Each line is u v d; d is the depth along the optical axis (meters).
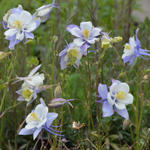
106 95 0.85
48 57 1.00
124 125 0.94
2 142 1.05
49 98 1.00
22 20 0.92
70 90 1.13
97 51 0.98
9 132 1.10
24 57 1.07
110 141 1.05
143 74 0.91
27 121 0.87
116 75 1.08
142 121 1.11
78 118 1.08
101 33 0.94
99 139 0.97
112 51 1.12
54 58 0.94
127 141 1.10
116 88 0.86
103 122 1.00
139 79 0.95
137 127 0.92
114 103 0.85
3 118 0.98
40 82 0.88
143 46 1.05
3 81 0.97
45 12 0.92
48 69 1.00
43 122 0.85
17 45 0.95
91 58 1.09
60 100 0.87
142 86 0.98
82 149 1.01
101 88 0.86
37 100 0.98
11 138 1.10
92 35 0.93
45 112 0.86
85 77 1.12
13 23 0.91
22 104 1.09
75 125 0.95
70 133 1.08
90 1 1.12
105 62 1.13
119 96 0.86
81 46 0.92
